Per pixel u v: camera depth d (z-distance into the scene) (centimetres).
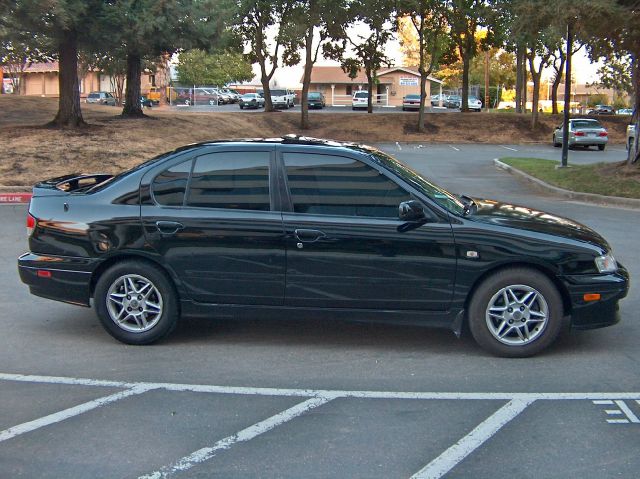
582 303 554
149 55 2386
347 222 558
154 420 446
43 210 598
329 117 3984
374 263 556
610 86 4069
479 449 407
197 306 584
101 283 585
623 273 571
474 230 552
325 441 417
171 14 1934
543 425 439
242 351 584
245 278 570
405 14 3559
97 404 471
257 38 3834
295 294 568
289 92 6331
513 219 583
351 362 557
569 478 373
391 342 610
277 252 562
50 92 6688
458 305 560
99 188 603
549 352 582
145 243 575
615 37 1517
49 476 376
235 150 583
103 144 1948
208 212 573
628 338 619
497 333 561
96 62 3281
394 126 3859
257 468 384
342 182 568
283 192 571
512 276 552
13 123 2503
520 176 1986
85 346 595
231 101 6619
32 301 735
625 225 1190
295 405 470
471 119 3991
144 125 2375
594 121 3269
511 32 1877
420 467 385
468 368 543
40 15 1719
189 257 573
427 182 624
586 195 1515
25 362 554
